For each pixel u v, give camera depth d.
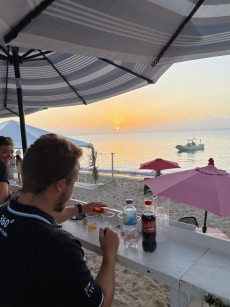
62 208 0.85
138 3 1.54
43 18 1.32
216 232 2.65
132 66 2.94
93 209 1.95
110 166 24.28
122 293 2.47
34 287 0.67
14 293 0.69
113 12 1.50
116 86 3.58
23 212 0.76
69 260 0.69
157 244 1.54
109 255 1.09
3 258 0.71
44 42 1.47
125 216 1.60
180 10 1.76
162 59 2.13
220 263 1.32
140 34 1.79
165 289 2.51
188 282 1.15
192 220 2.89
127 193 7.55
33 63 3.61
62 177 0.79
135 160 29.47
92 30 1.55
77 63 3.43
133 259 1.38
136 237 1.65
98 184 8.78
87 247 1.62
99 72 3.44
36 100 4.25
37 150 0.80
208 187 1.67
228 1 1.74
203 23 1.90
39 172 0.77
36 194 0.78
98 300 0.74
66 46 1.57
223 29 1.96
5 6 1.16
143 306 2.27
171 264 1.32
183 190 1.71
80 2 1.34
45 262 0.68
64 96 4.09
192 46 2.09
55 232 0.74
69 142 0.86
